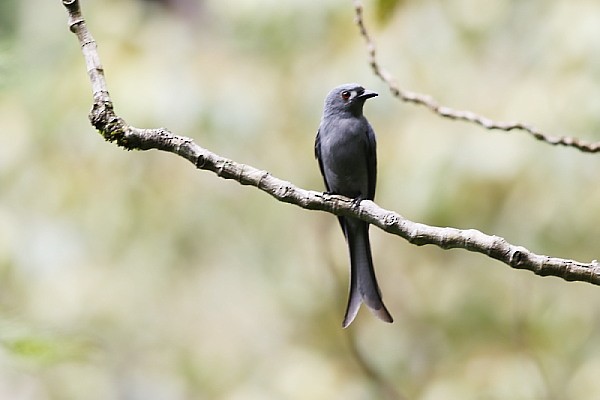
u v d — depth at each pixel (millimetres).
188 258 13930
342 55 12672
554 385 12422
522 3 12133
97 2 14109
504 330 12766
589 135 10938
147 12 14531
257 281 14055
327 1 12719
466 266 13055
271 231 14039
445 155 11656
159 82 12984
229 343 13922
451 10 12445
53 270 13438
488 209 11547
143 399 13766
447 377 12758
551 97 11148
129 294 13586
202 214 13820
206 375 13836
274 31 12891
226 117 12875
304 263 14016
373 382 13172
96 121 5914
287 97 13031
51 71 13680
